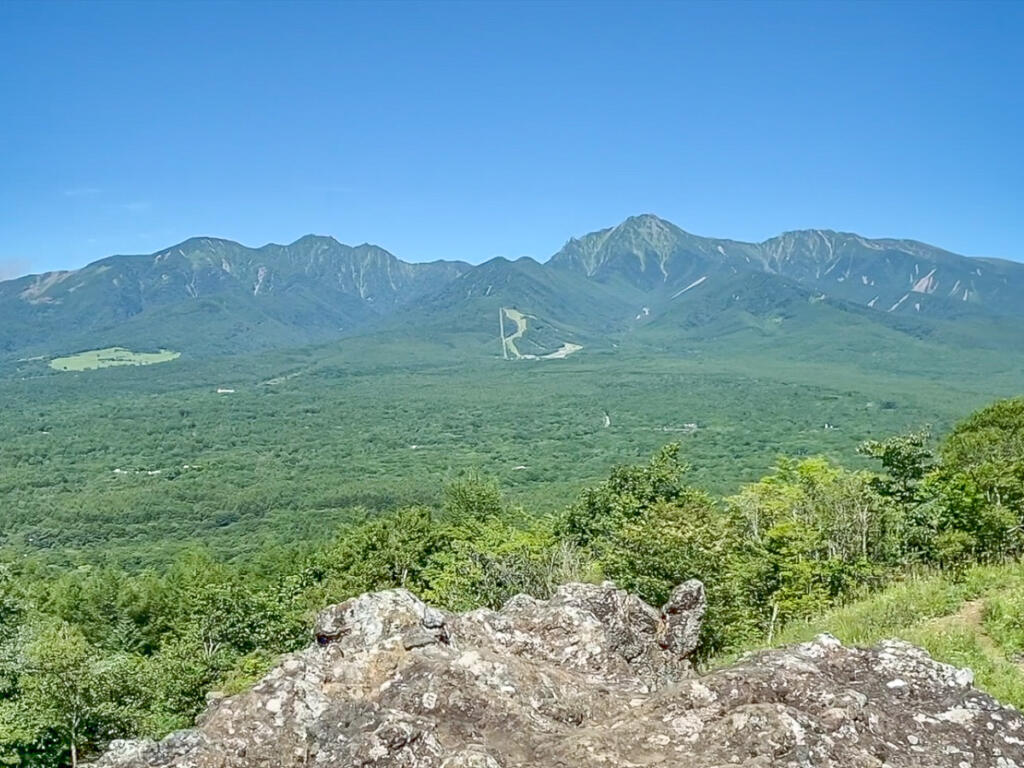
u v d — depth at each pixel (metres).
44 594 50.91
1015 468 19.52
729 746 4.78
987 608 11.79
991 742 5.06
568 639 7.29
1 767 22.81
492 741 5.07
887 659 6.01
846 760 4.62
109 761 5.08
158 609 49.22
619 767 4.66
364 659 6.22
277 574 54.09
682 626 8.98
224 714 5.46
